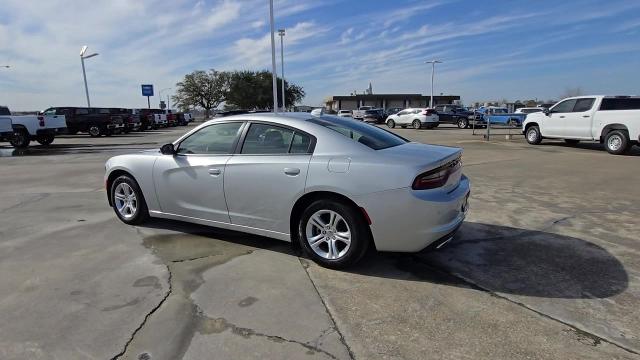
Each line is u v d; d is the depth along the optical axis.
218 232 5.36
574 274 4.06
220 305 3.50
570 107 15.65
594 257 4.48
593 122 14.66
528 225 5.61
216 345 2.94
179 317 3.31
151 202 5.42
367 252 4.33
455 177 4.21
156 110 40.56
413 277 4.03
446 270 4.18
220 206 4.79
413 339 3.02
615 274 4.05
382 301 3.56
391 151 4.16
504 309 3.42
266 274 4.11
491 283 3.89
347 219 4.02
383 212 3.85
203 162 4.85
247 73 77.12
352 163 3.98
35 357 2.83
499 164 11.37
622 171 10.09
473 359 2.79
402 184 3.78
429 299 3.60
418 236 3.84
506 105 53.84
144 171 5.38
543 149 15.41
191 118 62.00
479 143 18.09
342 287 3.83
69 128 26.17
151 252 4.70
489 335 3.06
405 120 32.34
